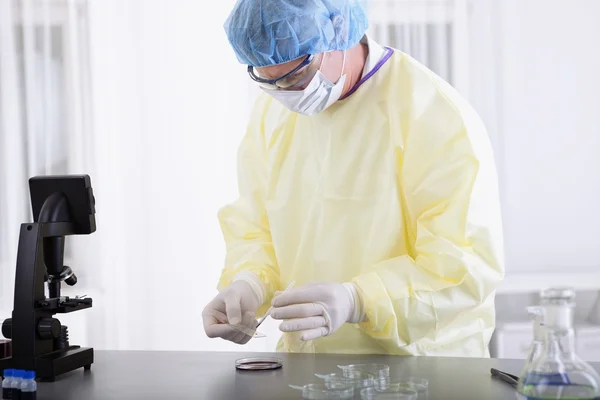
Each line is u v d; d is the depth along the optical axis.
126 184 3.50
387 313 1.59
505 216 3.58
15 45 3.50
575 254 3.61
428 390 1.27
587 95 3.58
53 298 1.45
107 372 1.47
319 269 1.84
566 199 3.59
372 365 1.42
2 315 3.36
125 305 3.50
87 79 3.49
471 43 3.54
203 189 3.50
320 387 1.24
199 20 3.49
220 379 1.39
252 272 1.89
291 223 1.91
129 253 3.50
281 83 1.70
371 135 1.80
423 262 1.66
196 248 3.50
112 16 3.49
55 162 3.51
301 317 1.53
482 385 1.29
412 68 1.81
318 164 1.87
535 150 3.59
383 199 1.77
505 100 3.59
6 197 3.46
